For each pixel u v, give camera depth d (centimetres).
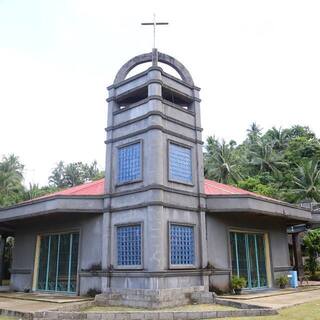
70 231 1791
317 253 2948
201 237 1598
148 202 1455
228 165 4934
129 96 1759
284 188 4809
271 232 2022
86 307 1366
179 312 1134
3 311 1255
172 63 1798
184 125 1691
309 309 1186
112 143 1712
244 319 1043
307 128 6419
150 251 1399
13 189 4759
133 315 1132
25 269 1977
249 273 1823
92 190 1909
